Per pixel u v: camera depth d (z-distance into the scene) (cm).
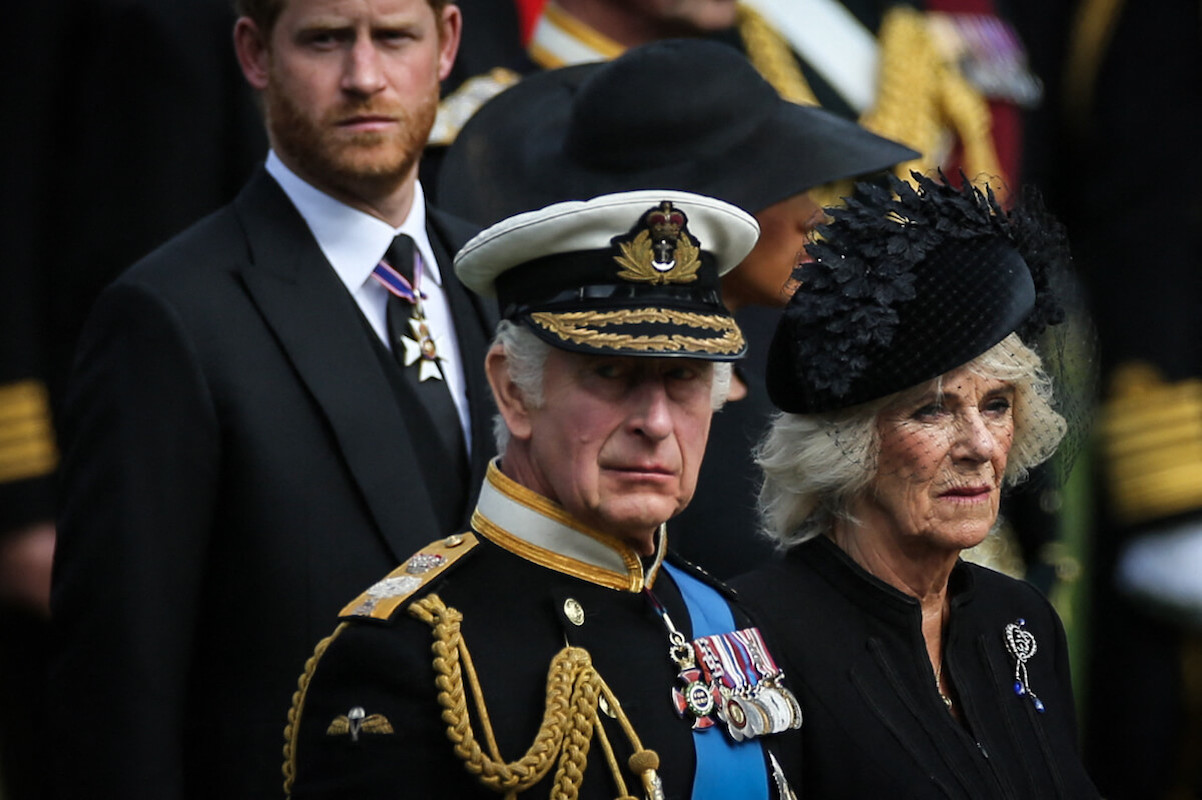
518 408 1404
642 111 1984
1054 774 1576
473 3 2614
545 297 1389
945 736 1530
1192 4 2988
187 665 1680
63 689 1680
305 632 1683
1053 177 2995
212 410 1702
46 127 2269
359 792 1326
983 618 1623
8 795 2275
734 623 1486
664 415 1355
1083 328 1669
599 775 1356
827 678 1523
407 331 1817
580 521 1398
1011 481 1633
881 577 1563
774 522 1616
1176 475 2858
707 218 1409
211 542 1705
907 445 1526
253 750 1666
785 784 1424
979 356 1520
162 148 2252
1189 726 2898
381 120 1797
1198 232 2958
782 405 1570
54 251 2275
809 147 1978
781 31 2669
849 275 1522
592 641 1386
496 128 2147
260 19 1830
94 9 2281
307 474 1712
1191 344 2917
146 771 1631
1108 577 2889
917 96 2683
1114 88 2992
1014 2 2991
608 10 2433
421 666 1341
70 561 1694
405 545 1716
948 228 1543
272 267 1778
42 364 2256
